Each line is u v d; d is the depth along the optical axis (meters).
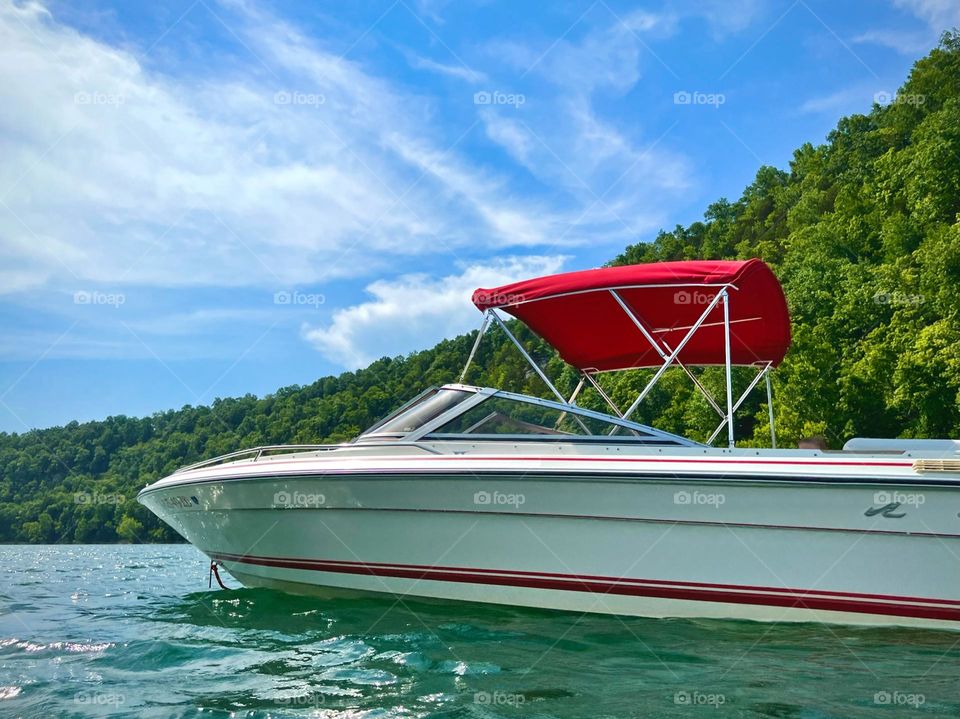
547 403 6.17
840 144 83.56
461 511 5.54
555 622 5.32
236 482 6.15
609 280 6.24
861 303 34.59
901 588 5.06
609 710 3.42
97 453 93.62
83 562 22.62
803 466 5.18
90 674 4.27
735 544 5.23
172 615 6.52
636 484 5.29
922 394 25.33
